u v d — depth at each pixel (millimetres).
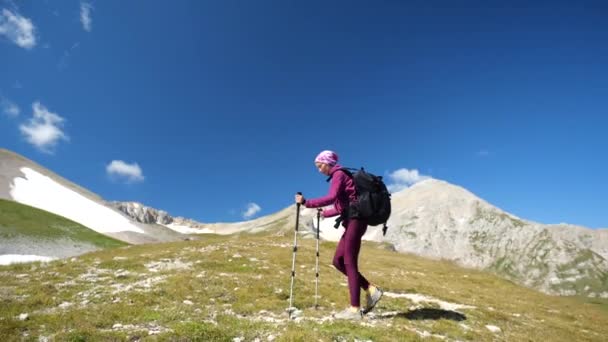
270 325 10891
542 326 17984
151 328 10578
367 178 10938
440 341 10836
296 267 28344
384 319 12570
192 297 14789
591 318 26844
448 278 41094
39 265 24297
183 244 45281
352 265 11594
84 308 12336
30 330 10031
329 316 12547
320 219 14461
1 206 97688
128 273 20844
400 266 46375
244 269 24672
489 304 23406
